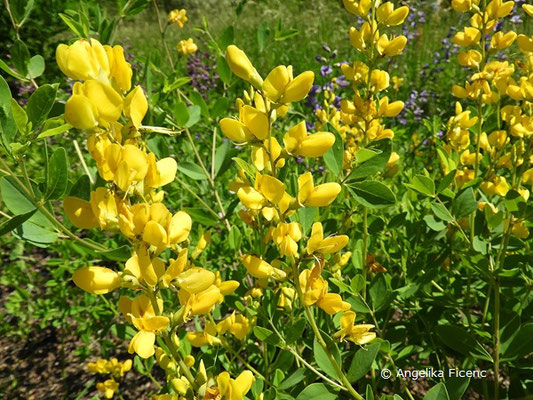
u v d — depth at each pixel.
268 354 0.38
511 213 0.34
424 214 0.47
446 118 1.03
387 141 0.36
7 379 0.67
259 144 0.22
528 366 0.33
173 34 1.87
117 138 0.19
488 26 0.40
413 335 0.46
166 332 0.20
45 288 0.79
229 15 1.81
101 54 0.18
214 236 0.57
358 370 0.28
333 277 0.37
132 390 0.62
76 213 0.18
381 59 0.37
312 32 1.60
